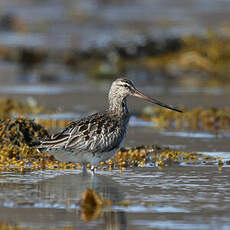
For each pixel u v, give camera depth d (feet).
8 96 77.77
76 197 33.63
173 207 31.68
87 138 39.45
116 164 43.39
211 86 89.30
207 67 100.83
